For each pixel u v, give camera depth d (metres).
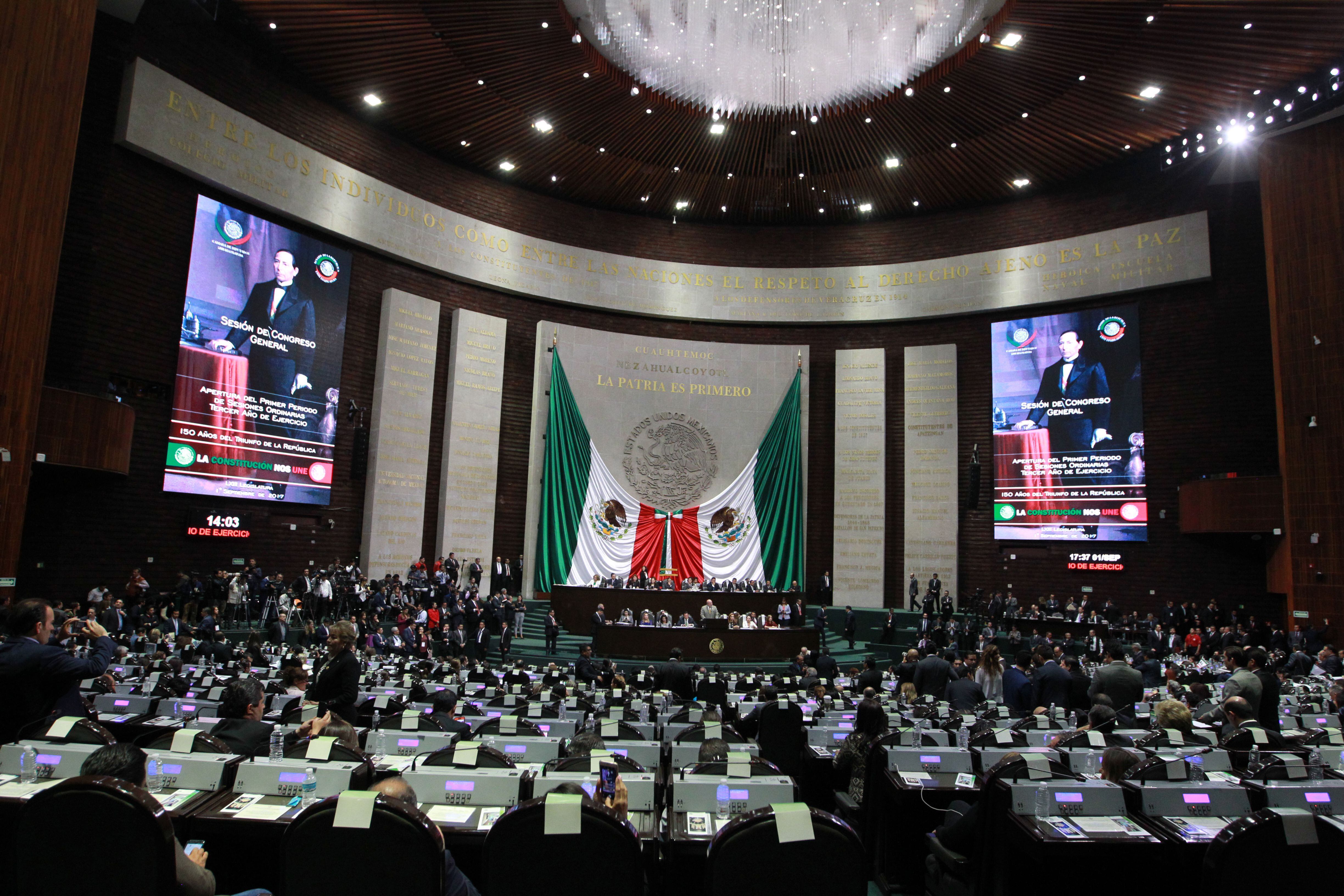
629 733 6.39
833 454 27.34
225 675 9.23
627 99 21.50
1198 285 23.03
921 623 22.86
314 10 18.16
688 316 27.91
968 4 17.56
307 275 21.53
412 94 21.67
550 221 27.09
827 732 7.36
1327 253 19.14
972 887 4.64
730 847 2.81
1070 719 8.00
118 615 14.84
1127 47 18.31
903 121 22.05
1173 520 22.53
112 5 17.16
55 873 2.81
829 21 18.39
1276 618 20.84
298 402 21.14
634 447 26.75
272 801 4.11
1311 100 19.48
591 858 2.88
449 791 4.21
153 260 18.47
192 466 18.89
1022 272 25.62
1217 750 5.25
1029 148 23.22
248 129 20.17
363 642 16.33
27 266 12.53
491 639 20.11
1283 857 3.22
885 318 27.28
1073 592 23.66
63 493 16.91
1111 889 4.36
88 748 4.14
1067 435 24.20
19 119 12.31
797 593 22.36
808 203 27.06
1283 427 19.48
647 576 25.06
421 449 23.62
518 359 26.31
